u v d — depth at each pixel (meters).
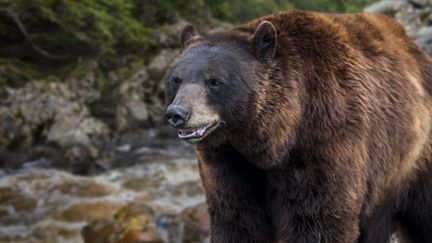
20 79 36.00
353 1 61.53
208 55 9.68
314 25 10.40
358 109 10.12
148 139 37.00
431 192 11.80
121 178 30.62
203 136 9.29
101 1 38.41
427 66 12.05
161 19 44.75
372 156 10.46
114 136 36.50
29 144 33.31
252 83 9.59
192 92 9.31
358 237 11.02
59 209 25.88
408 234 12.60
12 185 28.91
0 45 38.25
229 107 9.48
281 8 53.22
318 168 9.85
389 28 11.86
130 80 38.88
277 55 9.93
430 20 28.27
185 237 20.02
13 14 36.47
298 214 10.09
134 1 43.72
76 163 32.41
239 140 9.68
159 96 39.56
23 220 24.97
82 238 21.62
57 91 35.75
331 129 9.86
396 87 10.95
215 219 10.67
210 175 10.23
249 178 10.17
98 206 25.83
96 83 38.09
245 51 9.85
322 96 9.93
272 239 10.83
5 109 33.31
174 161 33.34
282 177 9.98
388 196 11.38
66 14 37.53
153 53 41.41
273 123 9.62
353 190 10.03
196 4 46.84
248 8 51.41
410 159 11.33
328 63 10.14
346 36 10.65
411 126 11.05
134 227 20.69
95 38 38.56
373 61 10.80
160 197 27.75
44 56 38.84
